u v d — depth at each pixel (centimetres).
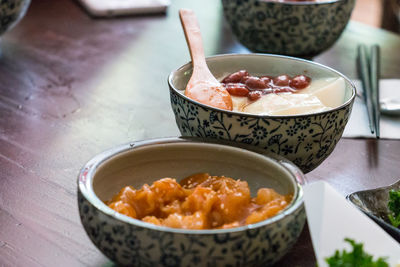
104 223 51
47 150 71
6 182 65
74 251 58
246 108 64
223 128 60
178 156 60
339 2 85
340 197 54
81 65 90
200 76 66
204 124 60
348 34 105
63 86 84
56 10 108
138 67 91
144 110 80
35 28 101
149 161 60
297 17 84
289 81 68
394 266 51
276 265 57
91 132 75
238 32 89
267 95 65
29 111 78
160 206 56
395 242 53
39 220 61
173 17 109
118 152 58
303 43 86
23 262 57
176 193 56
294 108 62
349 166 70
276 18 85
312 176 68
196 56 67
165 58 94
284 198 55
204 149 60
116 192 59
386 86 86
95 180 56
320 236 53
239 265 51
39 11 108
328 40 87
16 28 101
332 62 94
